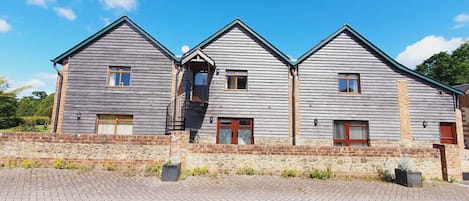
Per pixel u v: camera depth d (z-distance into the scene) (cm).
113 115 1282
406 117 1294
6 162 873
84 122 1255
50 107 3328
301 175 874
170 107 1280
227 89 1305
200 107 1271
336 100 1307
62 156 883
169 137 909
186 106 1280
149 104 1281
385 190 721
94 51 1323
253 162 886
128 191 649
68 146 888
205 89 1302
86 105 1270
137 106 1277
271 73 1323
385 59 1350
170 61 1327
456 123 1297
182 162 874
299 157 888
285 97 1303
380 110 1302
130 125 1277
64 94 1276
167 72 1315
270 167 884
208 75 1295
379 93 1319
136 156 892
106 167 878
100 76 1299
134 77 1302
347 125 1300
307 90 1312
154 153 897
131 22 1345
